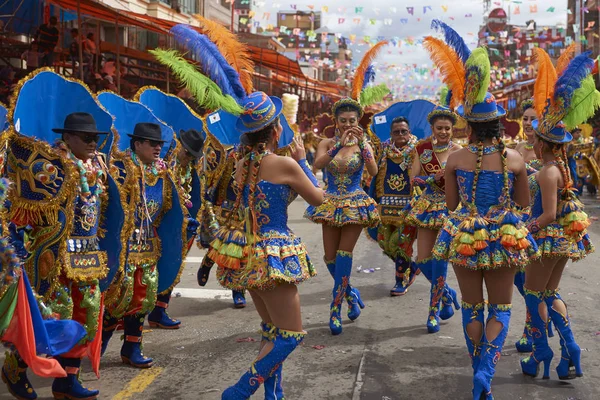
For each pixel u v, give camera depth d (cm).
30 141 338
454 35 421
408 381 424
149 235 450
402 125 659
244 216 338
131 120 494
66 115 391
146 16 1400
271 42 2512
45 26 1281
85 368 450
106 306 421
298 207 1574
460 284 385
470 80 371
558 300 424
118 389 409
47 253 348
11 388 383
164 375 436
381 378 430
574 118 402
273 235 335
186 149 523
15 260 311
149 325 561
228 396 335
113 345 505
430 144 588
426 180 554
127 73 1596
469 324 382
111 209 388
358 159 557
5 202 337
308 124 2784
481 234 363
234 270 340
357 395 399
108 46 1539
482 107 370
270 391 360
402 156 657
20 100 345
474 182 373
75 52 1295
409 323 573
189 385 417
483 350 369
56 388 383
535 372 430
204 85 325
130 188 405
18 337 323
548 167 403
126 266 405
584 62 399
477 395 360
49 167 341
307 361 466
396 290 683
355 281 759
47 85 372
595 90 400
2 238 309
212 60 341
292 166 336
